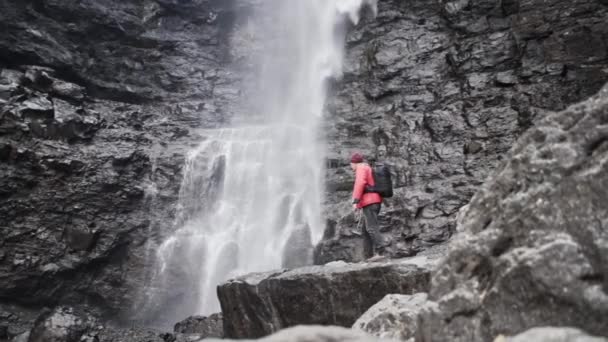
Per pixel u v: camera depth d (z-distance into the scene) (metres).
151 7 22.97
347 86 19.53
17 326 12.66
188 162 17.39
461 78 17.09
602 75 14.94
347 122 18.31
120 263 15.29
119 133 17.25
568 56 15.80
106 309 14.70
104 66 20.92
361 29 20.94
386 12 20.55
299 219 16.59
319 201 16.56
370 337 3.23
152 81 21.92
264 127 19.39
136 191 16.09
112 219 15.43
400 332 4.58
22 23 18.69
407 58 18.77
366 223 8.16
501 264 3.19
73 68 19.58
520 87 15.77
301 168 17.70
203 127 20.86
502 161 3.79
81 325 11.28
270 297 7.90
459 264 3.46
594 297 2.77
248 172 17.88
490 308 3.14
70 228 14.59
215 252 16.44
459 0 18.89
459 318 3.25
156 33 22.77
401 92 18.16
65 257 14.24
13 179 14.02
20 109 14.94
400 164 15.78
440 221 13.93
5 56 18.12
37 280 13.63
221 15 24.41
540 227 3.15
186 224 16.59
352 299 7.22
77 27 20.44
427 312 3.37
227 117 21.70
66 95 17.55
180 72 22.50
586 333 2.62
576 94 14.91
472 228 3.60
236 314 8.34
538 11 17.05
